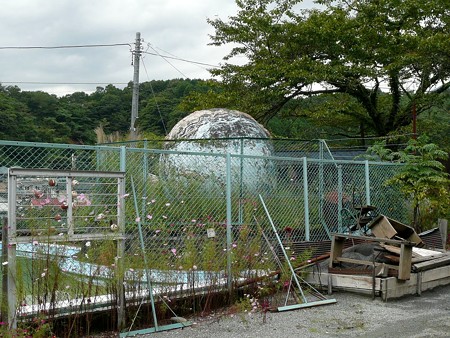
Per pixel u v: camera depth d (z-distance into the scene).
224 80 21.88
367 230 9.53
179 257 6.65
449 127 23.06
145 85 48.47
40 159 6.16
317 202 9.59
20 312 5.27
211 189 7.76
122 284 5.87
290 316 6.62
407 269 7.54
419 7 19.83
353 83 20.64
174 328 6.05
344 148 16.39
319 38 20.02
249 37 21.41
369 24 20.36
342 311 6.89
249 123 11.27
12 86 44.94
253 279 7.24
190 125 11.19
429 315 6.75
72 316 5.65
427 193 11.30
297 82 19.97
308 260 7.89
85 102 47.84
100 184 6.02
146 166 7.27
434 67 19.00
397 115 22.98
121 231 5.73
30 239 5.18
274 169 9.48
